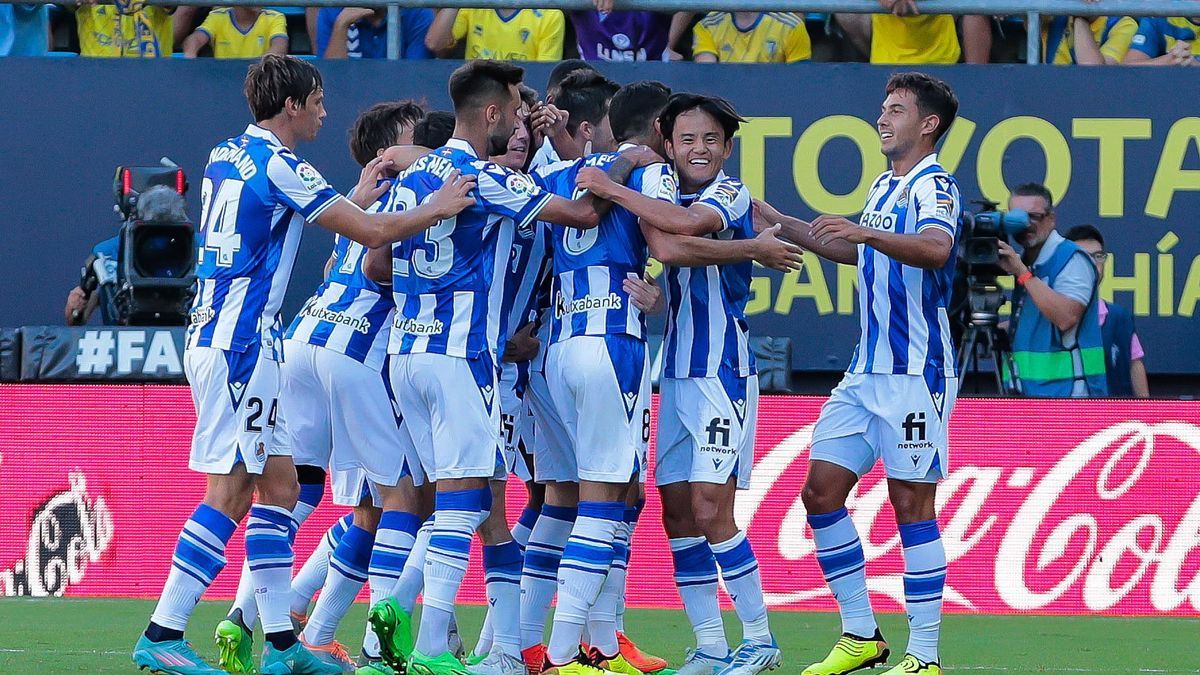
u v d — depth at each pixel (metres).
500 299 17.47
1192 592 24.81
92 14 27.80
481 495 17.33
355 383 18.02
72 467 25.20
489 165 17.12
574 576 17.12
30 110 26.12
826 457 18.05
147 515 25.16
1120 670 19.30
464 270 17.14
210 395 17.31
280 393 18.28
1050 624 23.72
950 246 17.44
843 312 26.09
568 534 18.69
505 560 18.45
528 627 18.69
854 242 17.00
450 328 17.11
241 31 28.75
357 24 28.00
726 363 17.89
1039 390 25.75
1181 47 27.67
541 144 20.08
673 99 18.33
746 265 18.33
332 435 18.56
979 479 25.00
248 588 18.20
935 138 18.12
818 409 25.03
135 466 25.14
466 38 28.38
